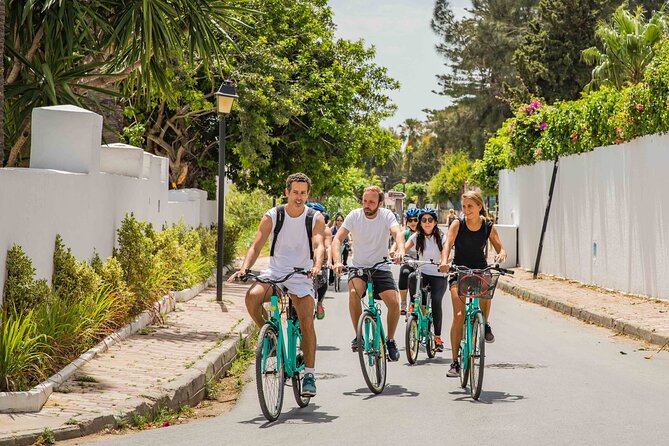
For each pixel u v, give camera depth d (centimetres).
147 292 1324
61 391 811
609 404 839
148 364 972
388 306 980
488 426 742
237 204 4819
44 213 1012
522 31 6850
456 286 944
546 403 847
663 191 1697
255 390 974
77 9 1421
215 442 693
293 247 830
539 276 2580
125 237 1344
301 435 720
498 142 4166
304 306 833
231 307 1650
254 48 2642
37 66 1450
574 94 5641
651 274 1780
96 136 1248
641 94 1756
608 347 1269
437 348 1149
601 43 5472
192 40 1569
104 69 1700
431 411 814
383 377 938
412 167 14288
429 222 1123
